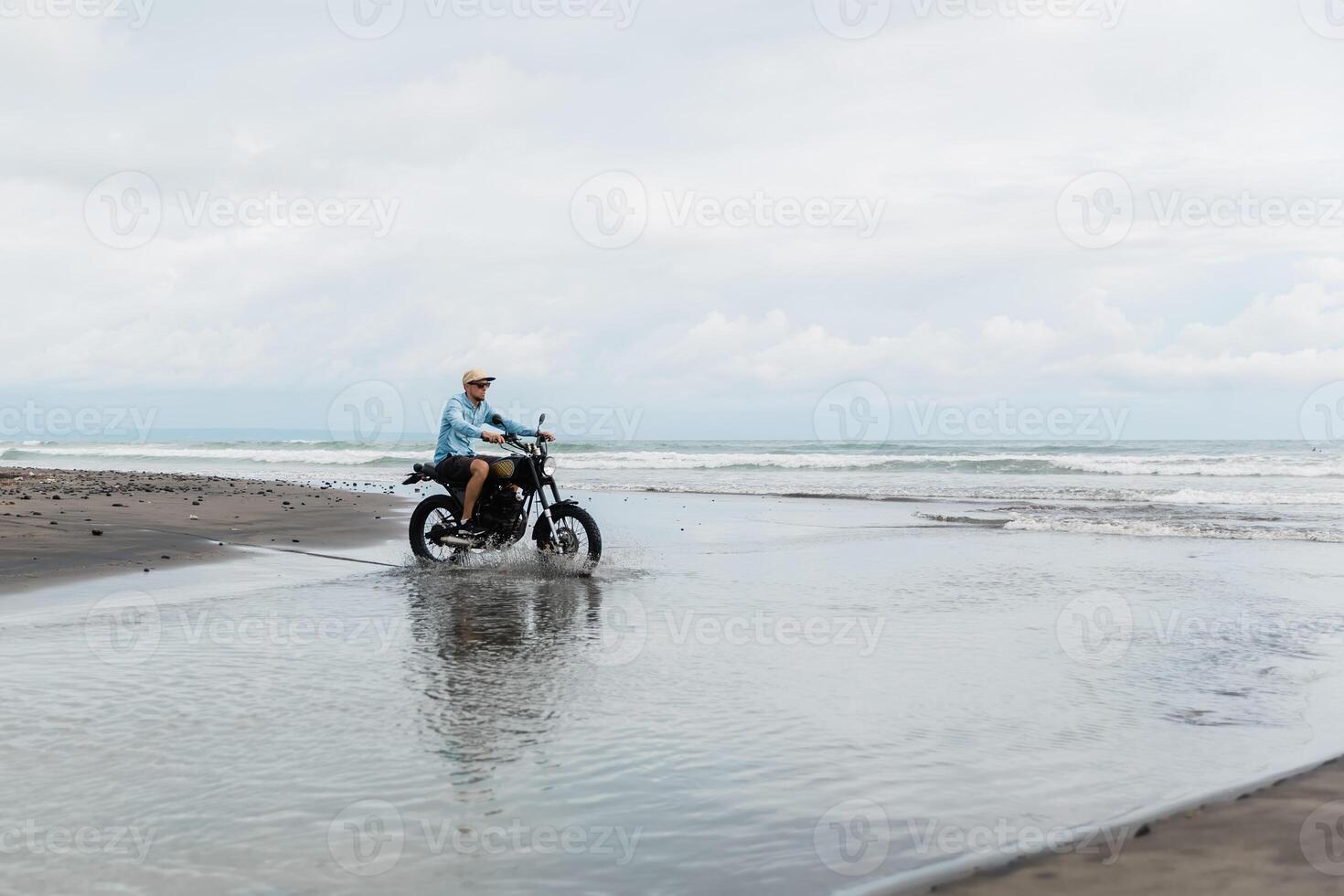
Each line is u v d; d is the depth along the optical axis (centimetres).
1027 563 812
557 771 298
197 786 283
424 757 311
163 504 1323
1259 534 1041
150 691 390
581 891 218
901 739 333
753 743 327
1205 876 220
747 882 222
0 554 779
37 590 648
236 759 307
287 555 859
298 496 1648
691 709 370
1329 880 216
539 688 399
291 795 276
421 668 433
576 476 2756
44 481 1833
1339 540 985
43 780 288
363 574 742
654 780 291
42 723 345
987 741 330
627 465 3431
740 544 981
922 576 736
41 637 496
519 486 806
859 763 308
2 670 425
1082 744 326
